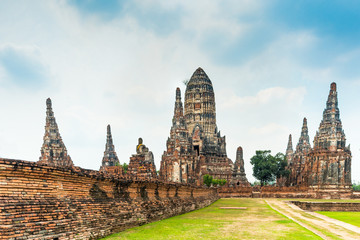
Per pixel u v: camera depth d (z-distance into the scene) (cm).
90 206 1831
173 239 1873
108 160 12544
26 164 1427
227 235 2045
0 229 1273
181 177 10119
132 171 3559
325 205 5266
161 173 10875
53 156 9662
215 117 13988
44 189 1536
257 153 12106
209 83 14038
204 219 2931
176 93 11988
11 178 1378
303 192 8475
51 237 1472
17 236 1324
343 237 2003
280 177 12275
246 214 3453
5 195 1350
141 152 3656
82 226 1705
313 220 2938
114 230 2033
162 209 2889
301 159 11381
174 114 11988
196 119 13575
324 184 8562
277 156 11969
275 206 4703
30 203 1432
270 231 2216
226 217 3130
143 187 2622
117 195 2227
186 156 10850
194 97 13788
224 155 13575
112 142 12988
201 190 4850
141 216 2447
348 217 3812
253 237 1978
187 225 2483
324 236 2022
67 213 1616
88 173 1895
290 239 1914
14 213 1338
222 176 11962
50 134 9756
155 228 2281
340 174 8562
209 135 13462
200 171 11912
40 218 1449
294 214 3497
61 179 1639
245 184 11050
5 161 1341
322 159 8731
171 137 11731
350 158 8731
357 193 8975
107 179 2039
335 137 8812
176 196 3522
